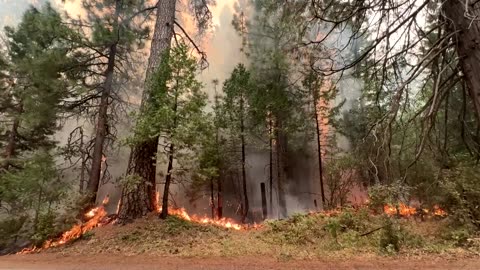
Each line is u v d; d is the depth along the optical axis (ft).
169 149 35.78
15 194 37.35
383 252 21.63
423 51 25.86
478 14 19.99
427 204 32.01
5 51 55.11
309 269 18.33
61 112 48.01
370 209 31.65
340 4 26.55
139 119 35.01
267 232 33.06
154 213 36.01
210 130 35.63
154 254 24.61
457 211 26.30
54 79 41.86
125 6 50.49
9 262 23.58
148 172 36.99
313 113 54.44
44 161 41.34
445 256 19.86
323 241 27.43
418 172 32.60
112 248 27.63
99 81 51.60
